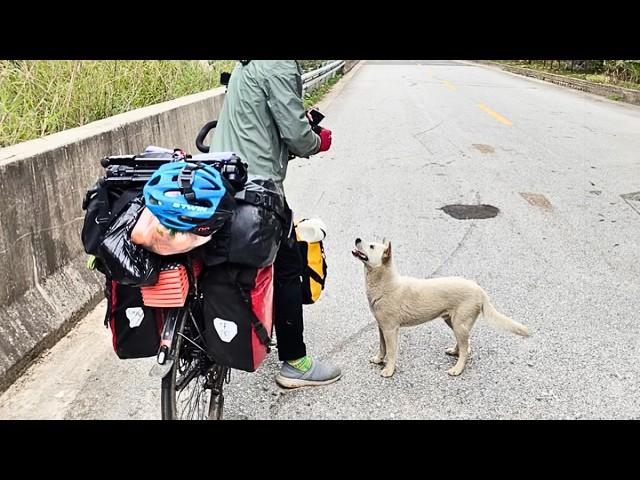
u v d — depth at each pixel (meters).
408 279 3.71
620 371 3.81
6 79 5.34
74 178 4.55
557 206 7.23
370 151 10.34
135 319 2.60
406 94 19.53
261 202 2.52
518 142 11.27
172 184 2.27
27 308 3.87
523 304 4.69
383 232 6.29
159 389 3.55
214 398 3.16
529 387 3.65
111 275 2.38
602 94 20.20
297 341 3.50
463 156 10.00
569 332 4.28
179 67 9.35
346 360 3.96
